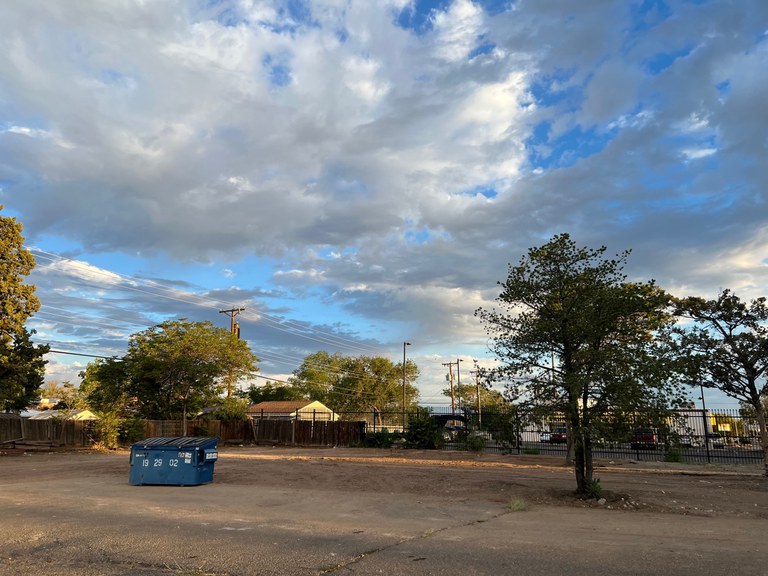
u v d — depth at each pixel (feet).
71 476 55.88
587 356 41.34
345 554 22.88
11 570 20.48
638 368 39.91
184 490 45.32
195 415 131.75
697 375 62.44
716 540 26.32
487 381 44.96
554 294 43.80
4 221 95.96
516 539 26.18
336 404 267.80
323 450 107.96
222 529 28.32
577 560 21.77
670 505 39.50
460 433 109.60
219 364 126.00
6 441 97.19
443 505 38.40
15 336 95.30
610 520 32.89
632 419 40.29
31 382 126.00
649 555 22.65
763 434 61.87
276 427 127.24
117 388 121.60
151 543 24.77
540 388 42.57
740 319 61.41
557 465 74.79
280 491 45.34
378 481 52.34
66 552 23.11
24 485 47.85
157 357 121.60
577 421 40.91
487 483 50.90
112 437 105.29
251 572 20.26
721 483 54.54
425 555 22.74
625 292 41.27
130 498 40.09
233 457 86.48
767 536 27.76
